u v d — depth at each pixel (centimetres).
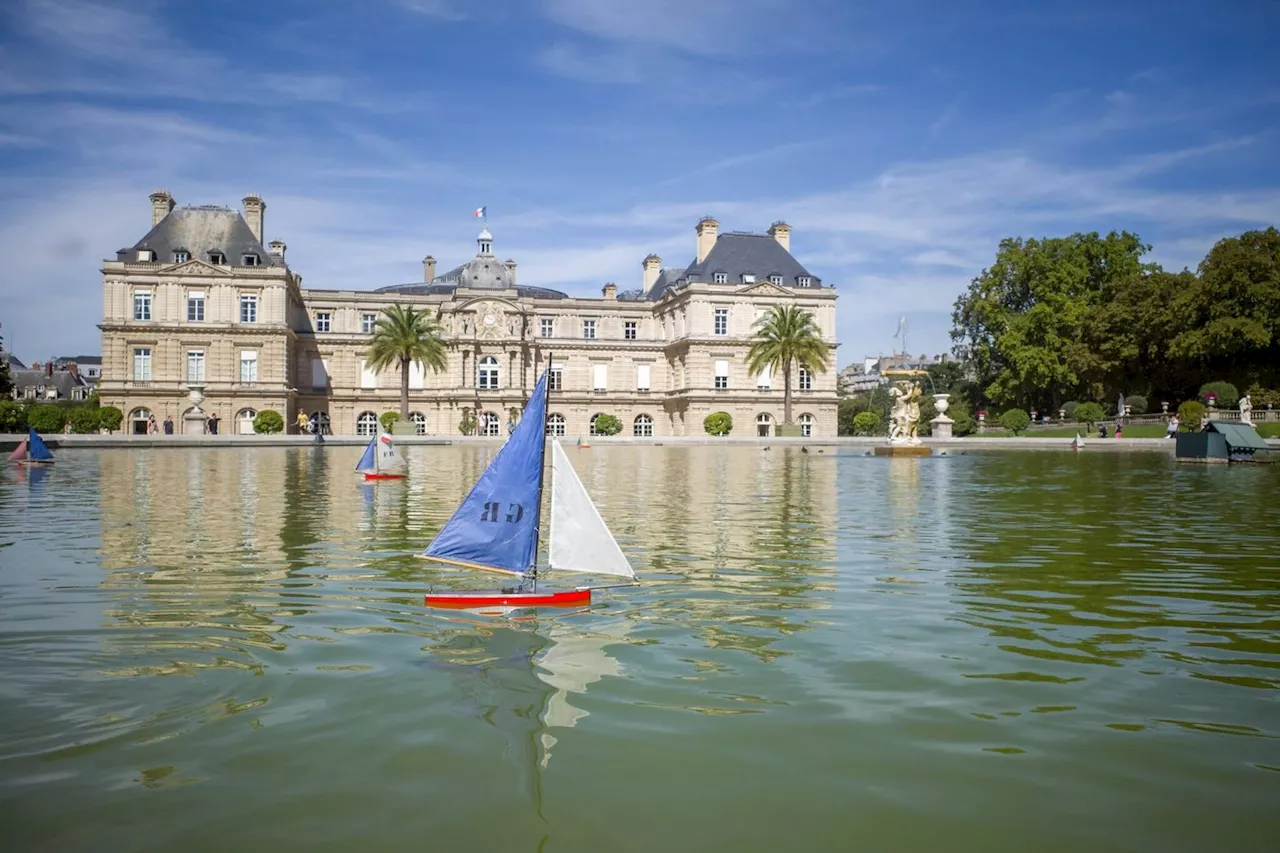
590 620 1223
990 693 943
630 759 785
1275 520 2259
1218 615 1254
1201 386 8300
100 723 855
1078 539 1936
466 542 1388
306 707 897
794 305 9462
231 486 3161
